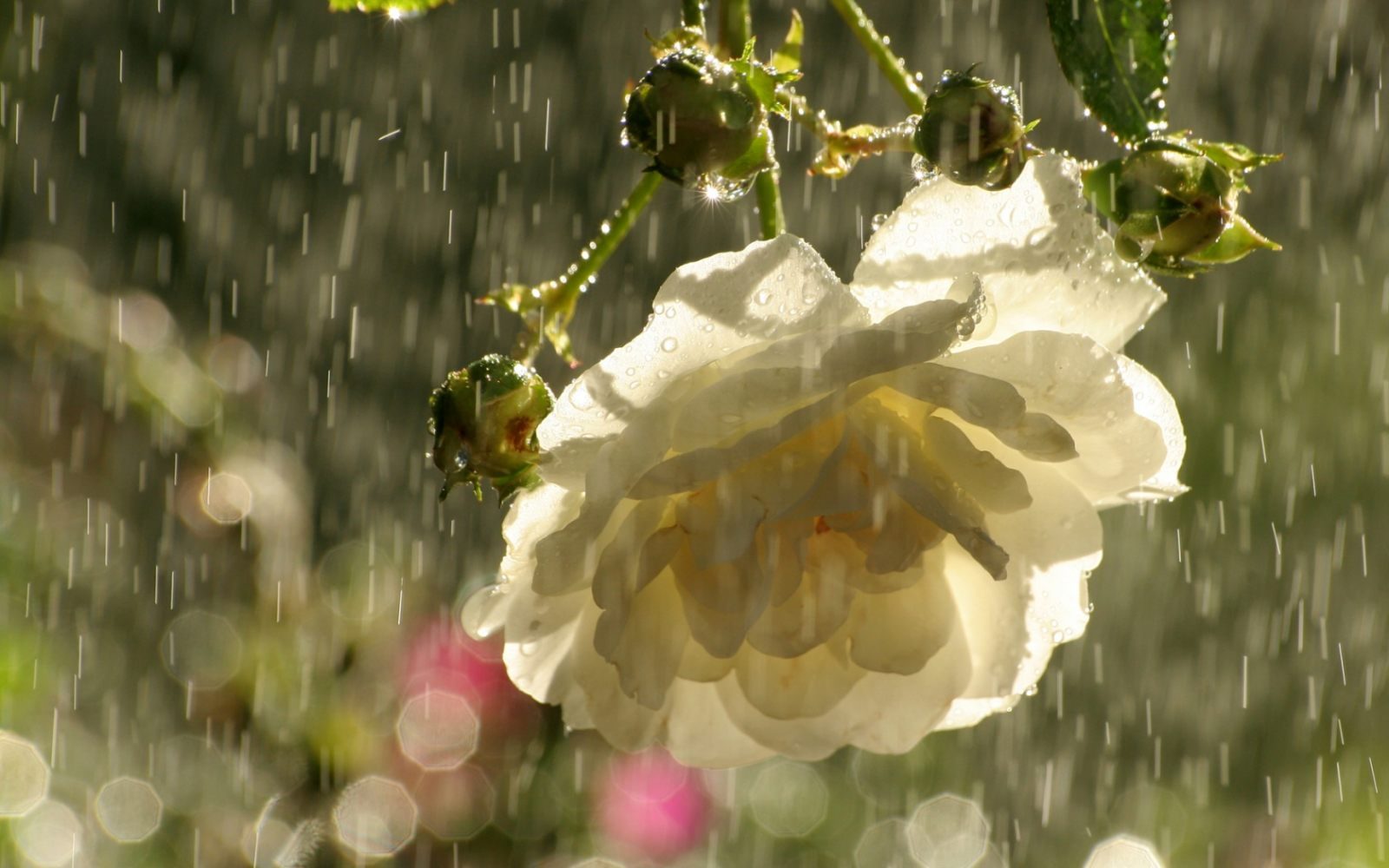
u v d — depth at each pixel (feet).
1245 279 5.59
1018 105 2.71
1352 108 6.21
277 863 3.74
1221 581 5.47
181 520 3.81
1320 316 5.56
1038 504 2.75
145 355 3.67
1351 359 5.47
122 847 3.66
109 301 3.69
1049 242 2.71
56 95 5.92
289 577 3.84
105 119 6.18
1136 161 2.73
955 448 2.71
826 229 6.14
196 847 3.71
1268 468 5.42
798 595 2.76
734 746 2.79
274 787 3.78
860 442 2.71
